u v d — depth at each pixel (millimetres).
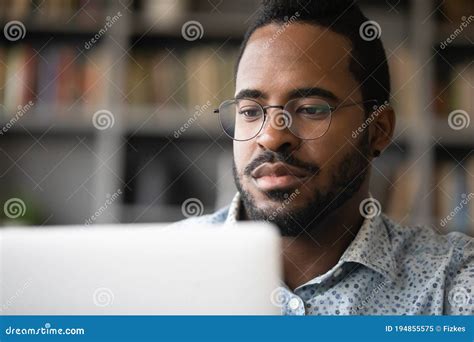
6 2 2998
